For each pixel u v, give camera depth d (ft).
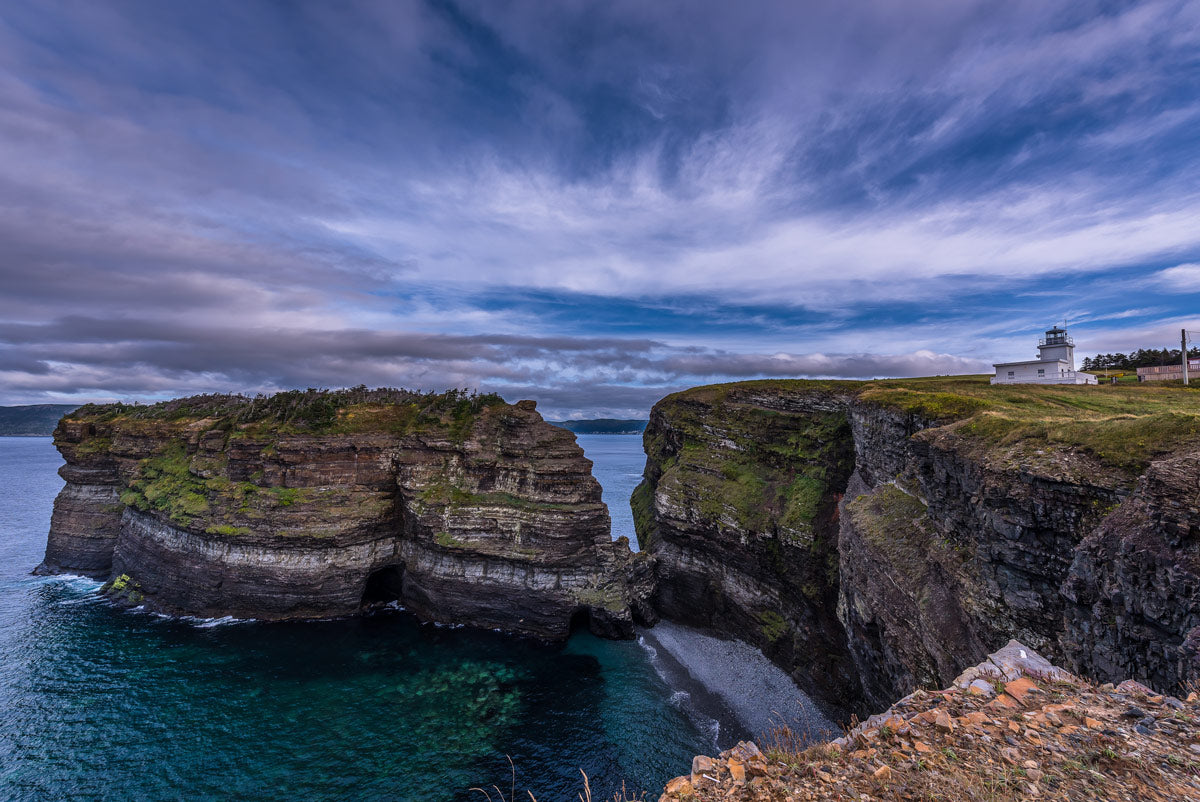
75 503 237.86
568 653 171.73
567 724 129.59
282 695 138.00
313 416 210.79
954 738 29.19
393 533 206.59
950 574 85.40
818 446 194.90
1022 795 23.99
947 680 75.77
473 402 228.02
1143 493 53.06
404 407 227.81
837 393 202.59
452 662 160.76
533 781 108.47
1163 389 163.12
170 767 109.50
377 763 112.47
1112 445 65.87
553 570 187.83
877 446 149.28
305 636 175.42
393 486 210.79
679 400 274.77
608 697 143.33
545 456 204.74
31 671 146.51
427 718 129.90
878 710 110.52
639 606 201.67
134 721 124.77
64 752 113.29
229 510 192.13
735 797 27.22
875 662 107.76
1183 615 45.24
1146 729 28.14
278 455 198.70
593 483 201.46
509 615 187.11
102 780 105.29
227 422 224.74
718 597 198.39
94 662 152.87
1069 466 67.67
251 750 115.34
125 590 203.82
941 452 97.09
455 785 106.42
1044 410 118.32
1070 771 25.38
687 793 28.19
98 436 248.11
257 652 162.30
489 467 204.44
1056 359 208.44
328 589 190.19
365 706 134.21
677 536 212.84
